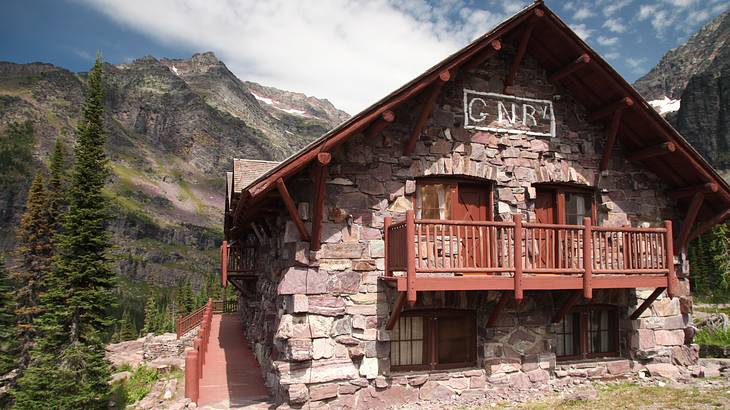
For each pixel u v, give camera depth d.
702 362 12.45
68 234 17.11
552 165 10.83
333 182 9.25
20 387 17.56
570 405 8.96
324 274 8.93
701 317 23.31
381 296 9.23
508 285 8.75
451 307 9.84
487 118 10.45
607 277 9.60
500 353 9.91
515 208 10.41
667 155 10.96
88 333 16.78
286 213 9.30
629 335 11.17
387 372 9.12
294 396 8.48
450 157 10.04
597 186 11.20
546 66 11.02
